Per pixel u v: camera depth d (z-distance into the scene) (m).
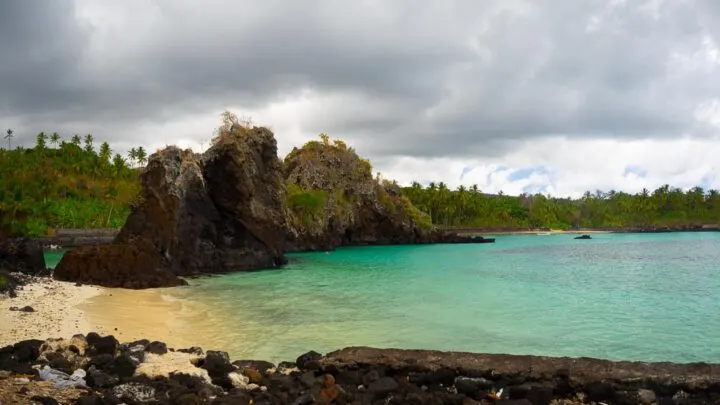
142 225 44.12
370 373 12.65
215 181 51.53
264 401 10.71
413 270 51.06
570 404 11.28
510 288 36.22
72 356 13.33
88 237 91.50
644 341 19.88
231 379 12.43
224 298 30.02
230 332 20.58
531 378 12.18
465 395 11.81
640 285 39.19
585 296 32.59
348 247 105.88
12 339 16.17
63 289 29.44
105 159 151.12
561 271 50.72
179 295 31.38
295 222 92.88
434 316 24.44
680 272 50.50
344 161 112.88
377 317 23.95
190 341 18.94
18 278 30.00
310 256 76.06
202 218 49.62
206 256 48.66
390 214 115.38
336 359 13.53
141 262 36.09
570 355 17.72
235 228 53.25
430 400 10.83
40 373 11.58
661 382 11.47
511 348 18.58
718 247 98.12
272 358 16.88
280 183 59.19
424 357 13.42
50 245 85.12
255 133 57.28
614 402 11.29
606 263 61.41
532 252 85.12
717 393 11.17
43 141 156.62
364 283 38.75
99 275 34.59
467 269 52.41
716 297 32.47
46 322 19.30
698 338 20.42
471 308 26.91
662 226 198.88
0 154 146.12
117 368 12.51
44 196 119.44
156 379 12.11
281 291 33.53
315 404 10.64
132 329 20.00
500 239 140.50
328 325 22.12
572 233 183.12
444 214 186.62
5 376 11.34
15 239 38.53
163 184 44.62
